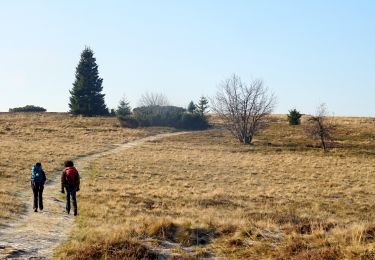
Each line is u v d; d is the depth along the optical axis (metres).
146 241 11.67
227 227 12.84
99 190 28.03
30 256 10.28
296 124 101.12
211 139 84.12
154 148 65.56
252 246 11.38
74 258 10.20
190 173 41.62
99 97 116.00
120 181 34.16
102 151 58.88
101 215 18.22
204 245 11.73
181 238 12.06
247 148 69.12
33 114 117.00
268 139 85.19
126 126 97.12
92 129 87.25
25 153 47.72
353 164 51.47
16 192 23.59
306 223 14.16
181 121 104.38
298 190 33.62
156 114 104.31
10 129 78.75
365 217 24.00
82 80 114.19
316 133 69.00
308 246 10.79
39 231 13.48
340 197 31.05
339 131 90.75
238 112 80.56
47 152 50.97
